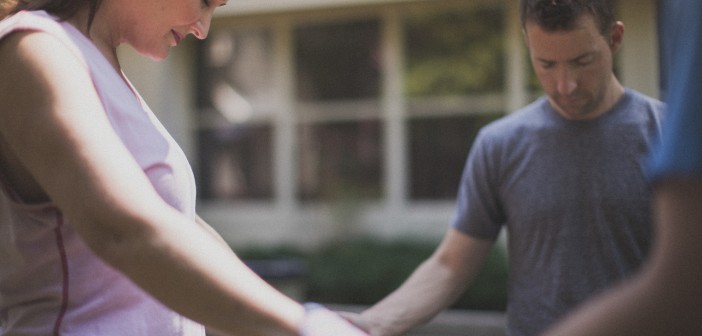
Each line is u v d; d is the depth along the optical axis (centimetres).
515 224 262
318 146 1111
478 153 270
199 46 1148
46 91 136
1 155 151
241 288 124
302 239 1104
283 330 125
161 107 1105
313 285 924
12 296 162
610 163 250
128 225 125
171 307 125
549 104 261
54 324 157
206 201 1166
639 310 92
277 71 1121
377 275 909
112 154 131
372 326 256
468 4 1020
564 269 253
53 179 132
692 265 90
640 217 248
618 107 252
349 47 1090
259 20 1112
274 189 1134
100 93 151
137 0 167
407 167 1071
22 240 157
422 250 971
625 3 895
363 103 1088
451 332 809
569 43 238
